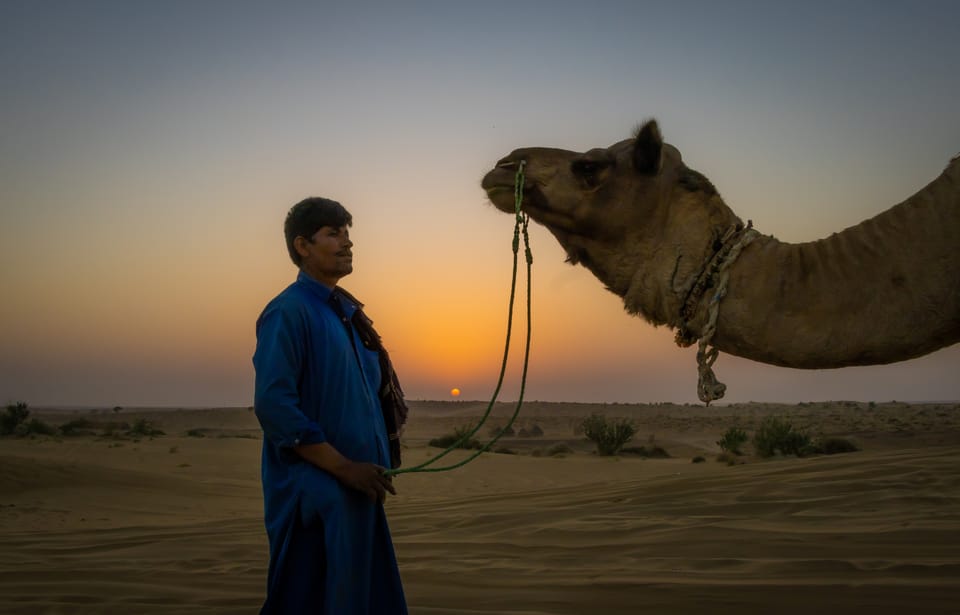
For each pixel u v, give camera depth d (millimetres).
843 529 8148
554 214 3947
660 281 3754
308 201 4297
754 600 5754
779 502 9945
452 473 34219
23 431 57719
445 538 9688
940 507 8922
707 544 7961
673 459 44844
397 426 4402
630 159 3883
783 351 3426
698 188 3846
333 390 4016
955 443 46938
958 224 3303
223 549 9711
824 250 3521
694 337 3711
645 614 5648
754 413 140625
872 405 146750
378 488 3896
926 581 5918
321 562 3879
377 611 4039
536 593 6465
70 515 18781
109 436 60469
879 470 11406
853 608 5391
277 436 3855
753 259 3598
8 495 20781
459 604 6270
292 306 4047
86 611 6609
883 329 3318
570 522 9852
